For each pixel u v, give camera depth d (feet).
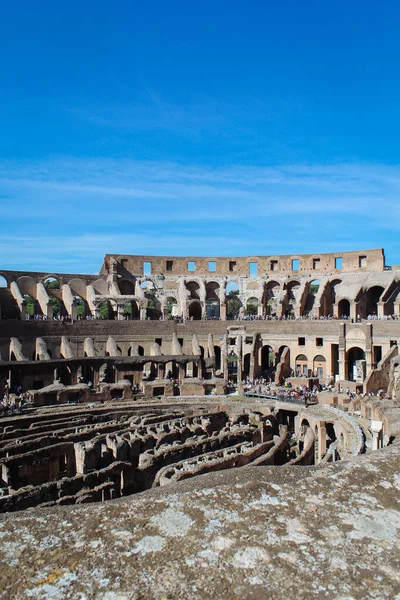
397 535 30.86
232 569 26.81
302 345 276.62
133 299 288.92
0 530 30.91
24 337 243.40
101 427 158.71
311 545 29.25
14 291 267.80
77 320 262.26
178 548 28.84
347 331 258.16
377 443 103.86
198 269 332.19
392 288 278.67
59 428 165.27
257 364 268.62
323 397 212.64
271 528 31.12
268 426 175.42
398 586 25.50
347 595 24.77
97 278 308.19
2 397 201.16
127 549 28.68
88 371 256.32
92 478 114.42
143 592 24.89
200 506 34.04
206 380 235.61
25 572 26.43
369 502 35.29
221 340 285.64
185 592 24.91
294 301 324.39
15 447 132.16
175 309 351.67
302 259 319.88
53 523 31.86
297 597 24.58
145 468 126.21
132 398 219.20
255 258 330.13
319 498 35.65
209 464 114.52
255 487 37.27
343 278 301.22
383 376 218.18
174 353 262.88
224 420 188.65
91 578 25.95
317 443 174.91
